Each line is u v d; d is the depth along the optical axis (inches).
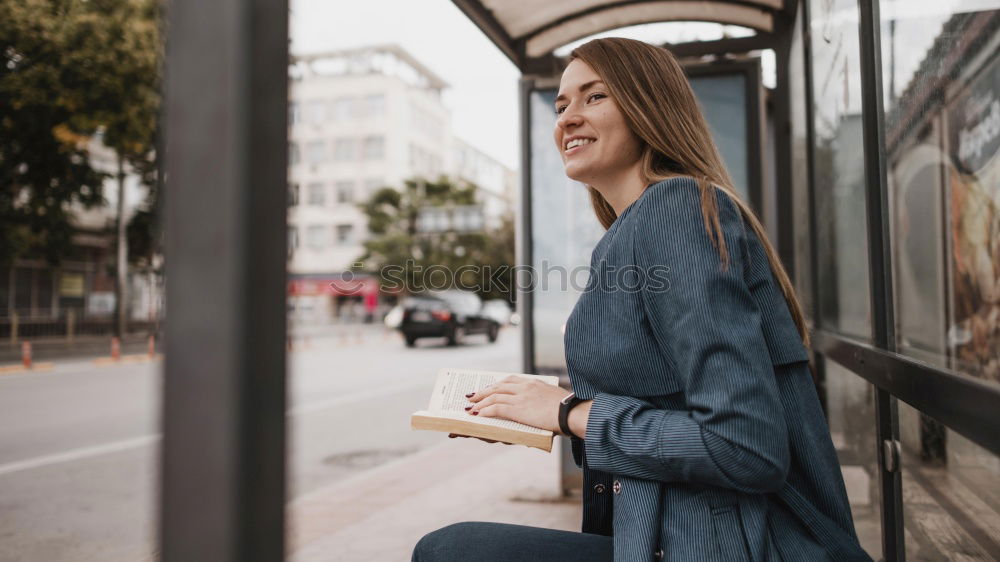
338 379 462.0
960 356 59.3
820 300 115.1
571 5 137.3
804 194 122.5
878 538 81.6
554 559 43.7
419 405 340.8
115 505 165.0
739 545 37.2
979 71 53.7
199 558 25.3
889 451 68.4
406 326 806.5
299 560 123.7
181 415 25.6
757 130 137.6
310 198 2468.0
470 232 1876.2
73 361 610.2
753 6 134.1
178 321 25.7
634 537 37.9
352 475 197.6
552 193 152.2
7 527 148.6
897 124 68.5
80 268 995.9
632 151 47.1
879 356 65.0
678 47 139.5
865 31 72.1
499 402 44.7
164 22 26.5
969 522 55.4
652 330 39.9
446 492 168.1
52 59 597.6
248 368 25.5
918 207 65.5
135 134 653.3
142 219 850.8
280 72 27.4
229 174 25.2
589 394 42.3
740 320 36.9
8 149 639.1
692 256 37.8
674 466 36.5
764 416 35.2
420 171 2625.5
